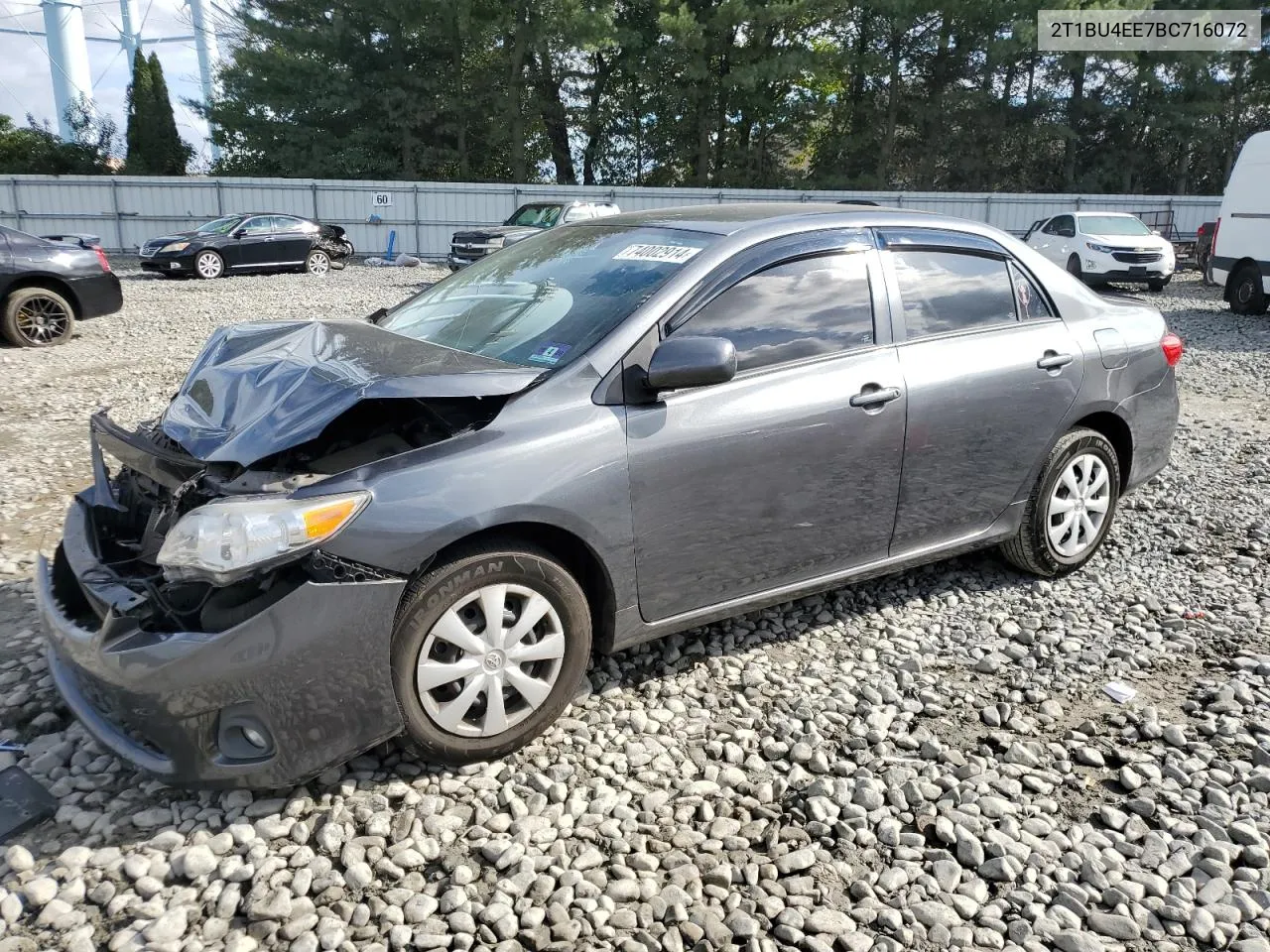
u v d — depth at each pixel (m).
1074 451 4.28
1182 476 6.16
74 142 39.62
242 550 2.45
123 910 2.35
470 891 2.45
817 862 2.61
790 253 3.53
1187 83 37.88
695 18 34.19
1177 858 2.63
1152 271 18.70
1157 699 3.47
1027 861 2.63
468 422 2.93
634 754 3.06
